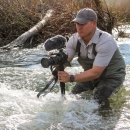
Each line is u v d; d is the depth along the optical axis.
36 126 3.29
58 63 3.65
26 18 10.29
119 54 4.18
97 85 4.29
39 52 8.14
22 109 3.73
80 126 3.30
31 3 10.84
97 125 3.33
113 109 3.79
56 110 3.72
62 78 3.68
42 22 10.04
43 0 11.29
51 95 4.27
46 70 5.83
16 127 3.26
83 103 3.95
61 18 10.41
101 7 10.35
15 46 8.99
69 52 4.11
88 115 3.61
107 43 3.83
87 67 4.15
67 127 3.28
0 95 4.22
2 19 10.07
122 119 3.50
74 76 3.71
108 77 4.17
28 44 9.36
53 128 3.25
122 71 4.19
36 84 4.88
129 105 3.92
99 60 3.80
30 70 5.86
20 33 10.09
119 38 9.95
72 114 3.62
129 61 6.41
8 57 7.50
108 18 10.31
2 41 9.75
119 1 11.57
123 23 11.61
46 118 3.49
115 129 3.23
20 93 4.37
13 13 10.13
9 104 3.88
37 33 9.95
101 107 3.86
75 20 3.77
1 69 5.95
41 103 3.94
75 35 4.09
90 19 3.77
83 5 10.39
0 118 3.46
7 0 10.27
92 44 3.88
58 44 3.58
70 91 4.45
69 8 10.48
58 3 10.77
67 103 3.95
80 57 4.13
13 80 5.11
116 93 4.24
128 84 4.73
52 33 10.17
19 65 6.55
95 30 3.89
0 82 4.97
